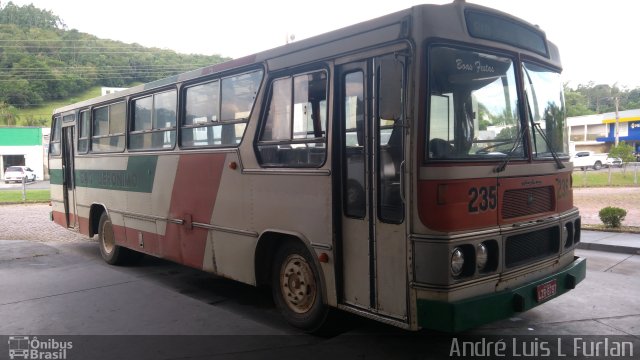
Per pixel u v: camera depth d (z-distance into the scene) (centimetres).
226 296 676
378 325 541
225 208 601
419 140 398
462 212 402
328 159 470
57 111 1062
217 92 625
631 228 1115
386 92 398
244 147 571
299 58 506
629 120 5269
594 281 712
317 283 500
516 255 449
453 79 418
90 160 923
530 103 485
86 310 607
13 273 804
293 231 511
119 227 838
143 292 687
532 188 471
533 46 497
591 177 3027
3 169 5038
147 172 753
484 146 434
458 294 396
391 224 419
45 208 1931
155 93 746
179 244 691
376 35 432
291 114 518
